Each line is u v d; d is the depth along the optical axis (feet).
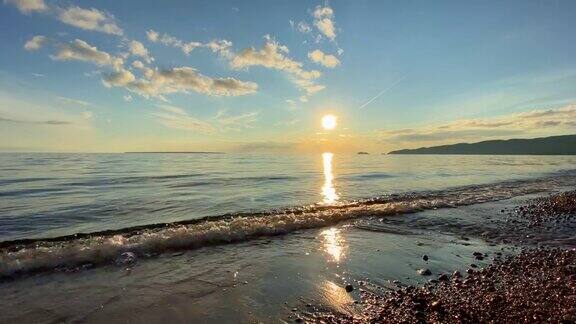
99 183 113.09
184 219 55.88
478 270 30.60
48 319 20.81
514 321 20.62
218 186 105.81
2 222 54.24
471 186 104.88
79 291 24.91
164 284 26.48
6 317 20.94
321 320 21.29
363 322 20.98
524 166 249.96
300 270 30.07
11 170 176.96
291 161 359.46
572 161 361.30
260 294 24.97
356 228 46.70
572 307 22.44
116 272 28.84
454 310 22.33
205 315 21.72
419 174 162.09
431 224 49.55
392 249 37.01
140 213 61.46
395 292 25.57
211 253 34.65
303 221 48.08
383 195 83.87
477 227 48.03
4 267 27.89
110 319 20.97
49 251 31.27
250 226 43.47
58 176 140.05
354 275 29.07
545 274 29.40
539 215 57.06
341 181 123.95
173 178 133.69
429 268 31.07
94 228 50.29
